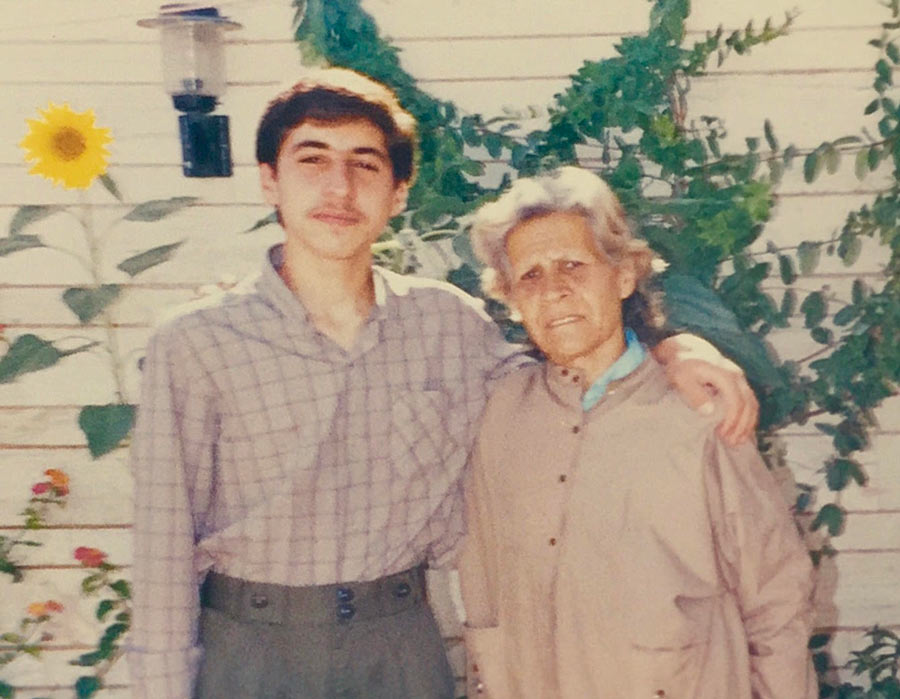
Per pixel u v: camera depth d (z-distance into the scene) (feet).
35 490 8.39
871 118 8.11
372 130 5.25
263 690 5.31
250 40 8.01
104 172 7.62
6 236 8.30
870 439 8.52
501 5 8.00
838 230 8.27
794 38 8.02
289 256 5.42
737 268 7.97
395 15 8.01
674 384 5.32
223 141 7.98
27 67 8.07
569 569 5.27
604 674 5.23
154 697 5.15
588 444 5.32
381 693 5.48
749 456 5.26
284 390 5.29
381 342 5.52
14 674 8.76
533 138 7.83
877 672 8.52
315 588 5.37
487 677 5.77
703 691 5.19
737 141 8.14
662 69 7.68
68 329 8.41
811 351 8.41
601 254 5.21
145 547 5.18
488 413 5.75
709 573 5.17
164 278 8.34
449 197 7.66
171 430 5.17
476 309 5.93
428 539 5.76
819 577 8.62
